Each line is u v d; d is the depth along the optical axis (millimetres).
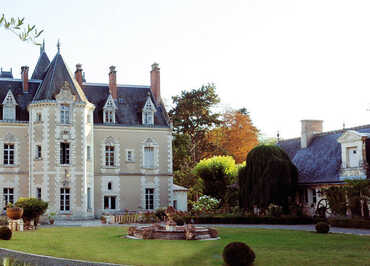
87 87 43781
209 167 46219
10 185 38969
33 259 15914
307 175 36188
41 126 38344
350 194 29031
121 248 19297
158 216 36125
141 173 42906
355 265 15359
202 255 17438
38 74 45469
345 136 32781
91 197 40031
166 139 44062
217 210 37031
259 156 35281
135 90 45469
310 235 23906
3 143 39125
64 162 38594
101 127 41938
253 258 14719
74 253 17641
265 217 32688
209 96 61344
